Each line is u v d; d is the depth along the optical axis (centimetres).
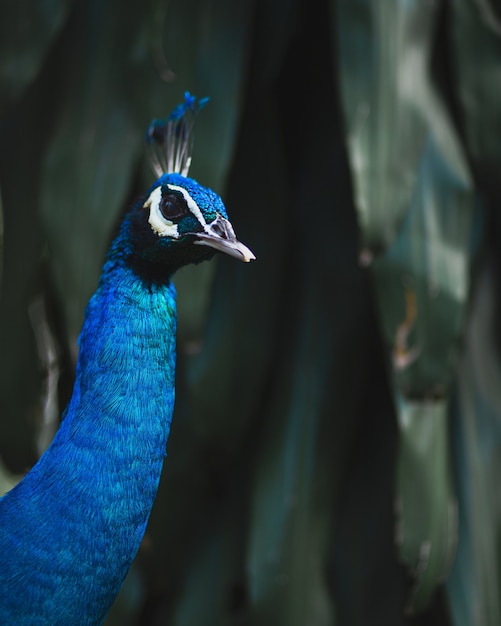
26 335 500
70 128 492
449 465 495
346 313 495
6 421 501
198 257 463
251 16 491
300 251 497
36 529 456
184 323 487
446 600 494
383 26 484
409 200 484
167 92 490
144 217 462
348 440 496
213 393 493
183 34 490
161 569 499
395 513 497
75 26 495
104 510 457
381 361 498
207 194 462
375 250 483
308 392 495
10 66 492
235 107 489
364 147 483
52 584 456
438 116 491
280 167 495
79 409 458
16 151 499
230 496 500
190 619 498
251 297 494
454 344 487
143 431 459
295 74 500
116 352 459
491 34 490
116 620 497
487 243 497
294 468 494
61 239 489
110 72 493
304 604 493
